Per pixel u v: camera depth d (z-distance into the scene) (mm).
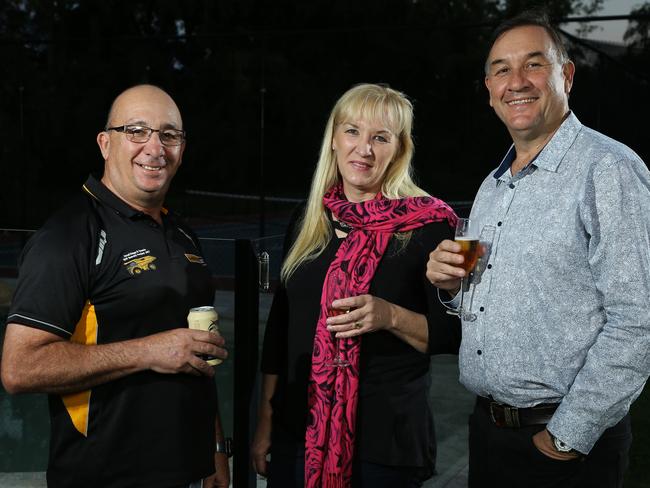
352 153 2104
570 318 1722
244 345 1785
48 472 1756
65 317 1631
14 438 4297
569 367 1729
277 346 2189
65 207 1747
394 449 1992
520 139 1885
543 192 1788
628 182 1641
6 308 4164
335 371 2004
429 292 2023
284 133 24734
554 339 1737
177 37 9797
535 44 1828
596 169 1685
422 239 2051
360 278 2023
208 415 1856
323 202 2139
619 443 1760
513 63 1850
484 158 20594
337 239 2127
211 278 1935
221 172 24438
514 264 1796
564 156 1776
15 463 3932
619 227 1625
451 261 1812
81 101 22750
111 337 1712
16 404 4906
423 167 22062
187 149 24203
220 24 24734
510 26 1891
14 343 1597
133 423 1715
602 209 1647
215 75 24438
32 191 20453
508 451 1848
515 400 1804
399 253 2047
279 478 2123
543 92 1821
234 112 24484
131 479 1717
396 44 24734
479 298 1860
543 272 1744
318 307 2072
